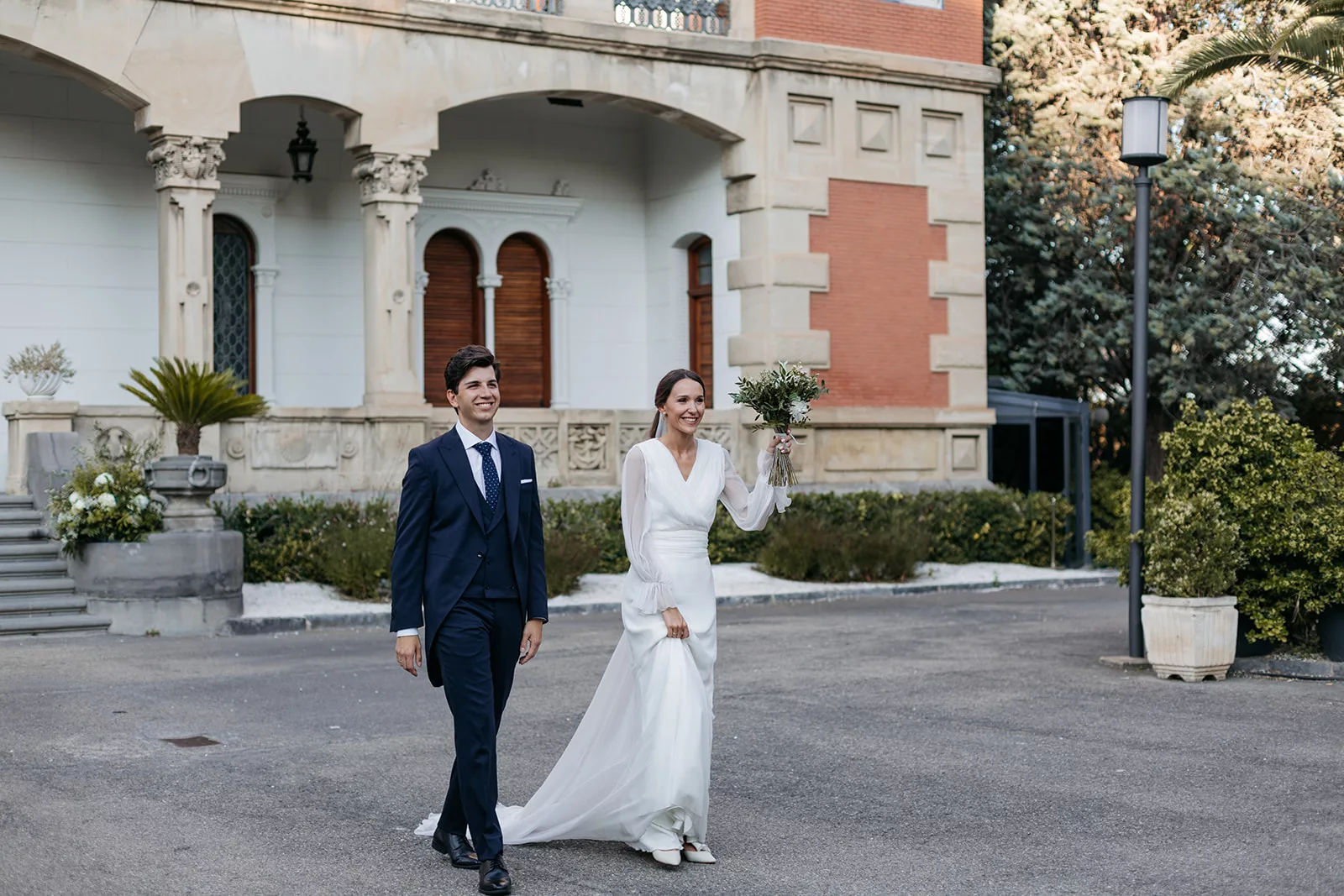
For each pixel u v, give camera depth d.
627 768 6.02
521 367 21.28
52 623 13.23
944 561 19.89
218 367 19.08
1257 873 5.72
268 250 19.17
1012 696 9.88
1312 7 15.66
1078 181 23.20
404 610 5.65
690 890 5.54
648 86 18.92
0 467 17.33
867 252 20.33
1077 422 20.97
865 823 6.53
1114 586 19.17
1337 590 10.49
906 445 20.70
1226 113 22.84
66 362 16.31
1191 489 11.02
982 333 21.22
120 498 13.73
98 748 8.22
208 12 16.41
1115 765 7.68
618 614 15.59
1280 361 22.67
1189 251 23.05
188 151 16.31
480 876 5.55
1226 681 10.53
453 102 17.77
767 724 8.90
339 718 9.17
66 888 5.54
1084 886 5.57
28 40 15.55
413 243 17.70
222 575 13.76
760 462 6.37
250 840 6.25
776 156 19.62
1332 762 7.72
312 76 16.97
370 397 17.42
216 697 9.95
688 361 21.41
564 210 21.30
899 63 20.41
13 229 17.59
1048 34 23.69
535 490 5.88
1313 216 22.06
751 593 16.75
